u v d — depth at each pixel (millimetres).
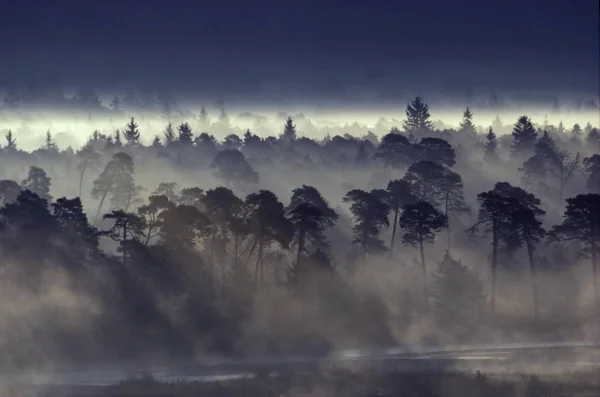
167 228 157250
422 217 177750
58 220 156500
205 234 161125
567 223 178000
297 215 166500
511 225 176250
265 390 97750
